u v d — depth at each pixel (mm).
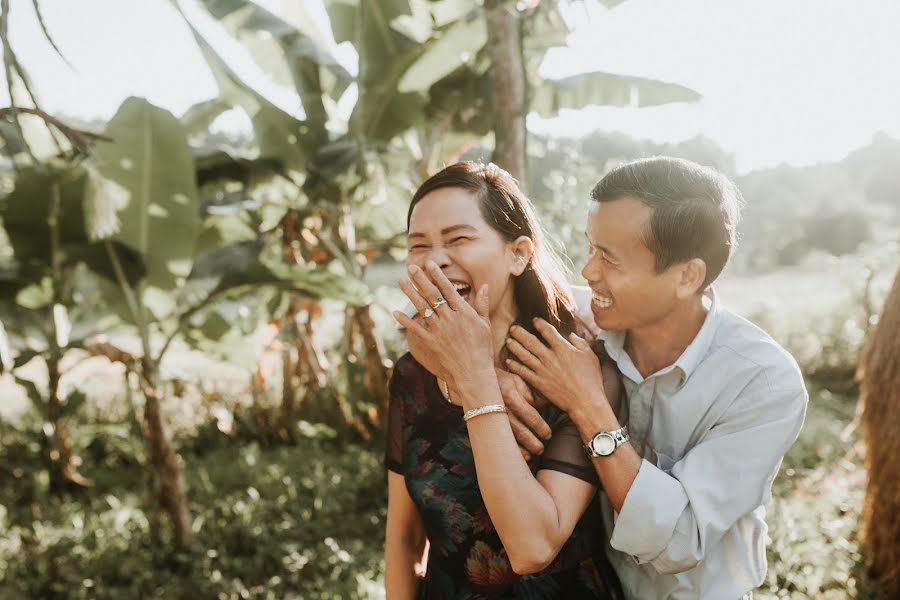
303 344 5574
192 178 4301
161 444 4441
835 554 3869
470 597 1562
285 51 5016
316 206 5062
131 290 4465
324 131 5180
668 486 1470
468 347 1425
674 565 1518
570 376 1483
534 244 1638
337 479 5590
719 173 1570
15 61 2666
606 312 1576
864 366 3688
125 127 4148
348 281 4238
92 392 8344
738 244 1616
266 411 7117
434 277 1441
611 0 4191
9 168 4605
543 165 8805
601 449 1464
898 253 8812
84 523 5047
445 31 4820
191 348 5465
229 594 3984
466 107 5066
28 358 4863
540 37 4527
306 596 3887
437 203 1517
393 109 5129
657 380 1630
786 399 1545
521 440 1508
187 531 4504
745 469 1529
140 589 4082
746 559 1620
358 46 4797
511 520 1369
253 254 4590
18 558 4484
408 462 1636
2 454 6641
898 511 3412
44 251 4398
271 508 5160
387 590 1721
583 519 1602
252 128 5180
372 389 5449
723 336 1620
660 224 1444
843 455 5875
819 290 17422
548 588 1534
